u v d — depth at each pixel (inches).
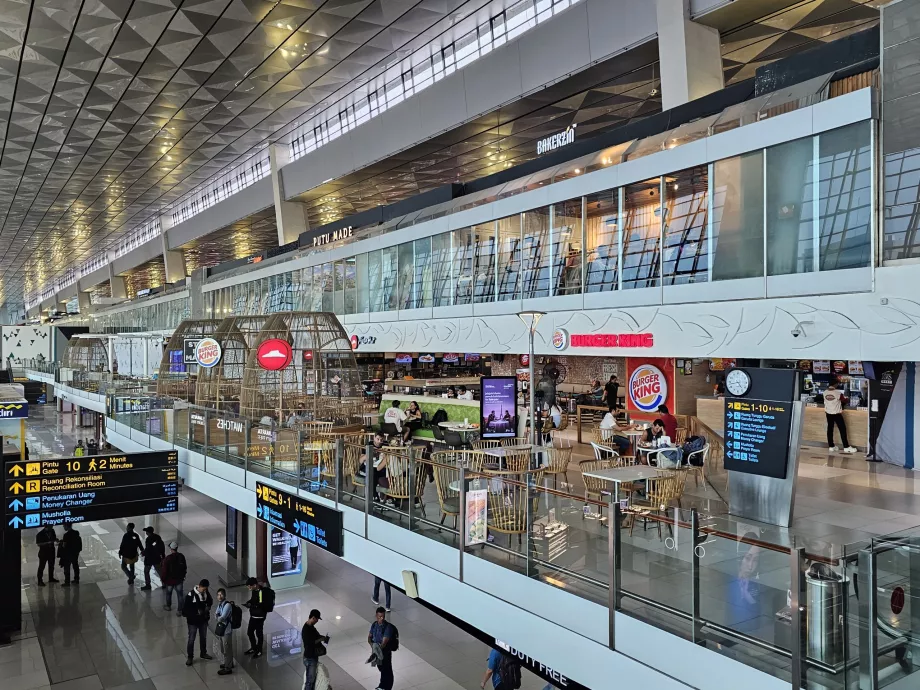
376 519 319.6
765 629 164.1
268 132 1071.0
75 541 577.9
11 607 466.6
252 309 1197.7
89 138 1061.1
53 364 1691.7
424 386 753.6
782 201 361.1
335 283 899.4
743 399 306.8
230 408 673.6
